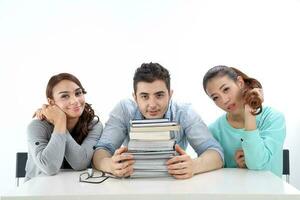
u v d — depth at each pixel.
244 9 2.20
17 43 2.21
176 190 0.89
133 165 1.06
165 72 1.22
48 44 2.21
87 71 2.20
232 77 1.37
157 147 1.06
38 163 1.23
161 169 1.06
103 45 2.21
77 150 1.29
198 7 2.22
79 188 0.93
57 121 1.30
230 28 2.20
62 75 1.44
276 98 2.17
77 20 2.22
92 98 2.19
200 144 1.30
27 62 2.20
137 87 1.21
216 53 2.20
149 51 2.21
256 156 1.20
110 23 2.22
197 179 1.04
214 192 0.86
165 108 1.24
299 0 2.16
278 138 1.33
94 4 2.22
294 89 2.16
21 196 0.84
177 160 1.04
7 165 2.18
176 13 2.22
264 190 0.88
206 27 2.20
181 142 1.44
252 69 2.18
